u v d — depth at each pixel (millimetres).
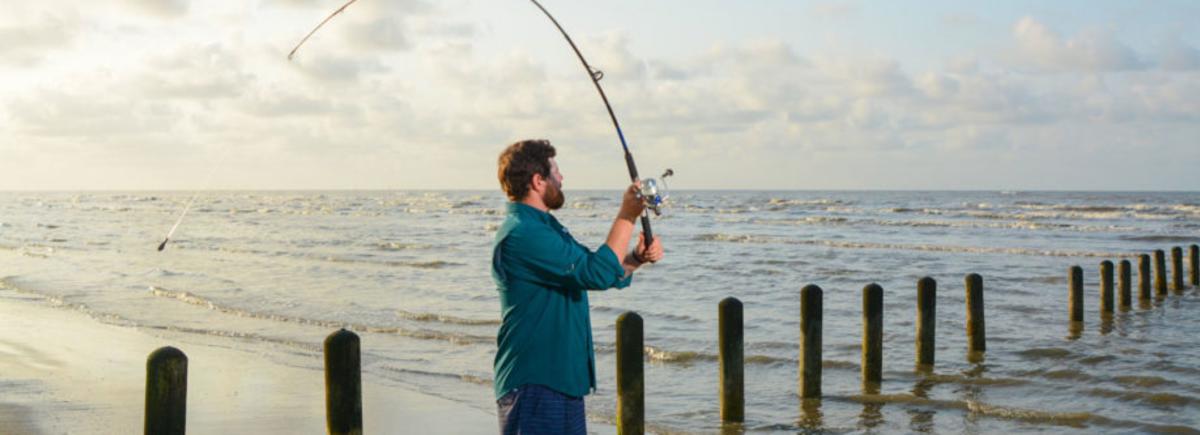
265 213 82562
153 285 21172
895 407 8836
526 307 3555
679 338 13320
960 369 10656
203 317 15984
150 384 4629
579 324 3645
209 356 11516
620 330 6344
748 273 23281
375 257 30125
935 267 24516
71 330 13820
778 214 64750
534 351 3553
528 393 3547
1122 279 15664
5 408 8250
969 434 7961
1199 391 9359
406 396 9398
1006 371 10523
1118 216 53125
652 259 3750
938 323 14320
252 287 20719
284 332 14242
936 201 98875
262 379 9969
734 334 7973
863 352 9602
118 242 39406
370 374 10859
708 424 8344
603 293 19219
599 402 9250
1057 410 8695
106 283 21734
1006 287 19469
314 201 141000
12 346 12078
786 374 10578
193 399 8953
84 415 8023
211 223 60188
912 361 11141
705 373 10758
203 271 24922
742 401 8039
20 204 122625
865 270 23703
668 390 9883
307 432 7695
